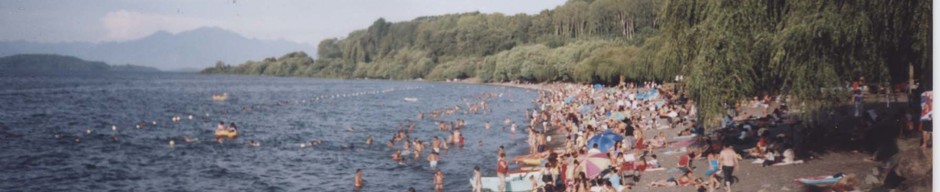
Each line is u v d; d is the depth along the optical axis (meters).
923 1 20.31
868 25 21.64
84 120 78.75
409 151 47.25
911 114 27.08
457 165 40.97
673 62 30.06
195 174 39.72
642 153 36.38
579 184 26.03
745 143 35.75
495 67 199.38
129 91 164.25
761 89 26.50
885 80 23.30
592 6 196.12
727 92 25.31
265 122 76.69
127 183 37.06
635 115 54.34
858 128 31.80
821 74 22.95
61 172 40.28
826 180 24.06
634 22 186.75
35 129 66.88
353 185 35.75
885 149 27.05
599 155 29.11
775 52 23.91
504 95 133.75
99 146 52.59
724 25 25.67
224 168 41.69
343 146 51.78
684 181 27.31
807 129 32.03
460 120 69.31
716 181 25.05
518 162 40.50
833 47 22.84
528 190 29.81
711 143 33.66
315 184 36.34
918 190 19.02
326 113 91.12
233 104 113.38
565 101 84.62
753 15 25.39
